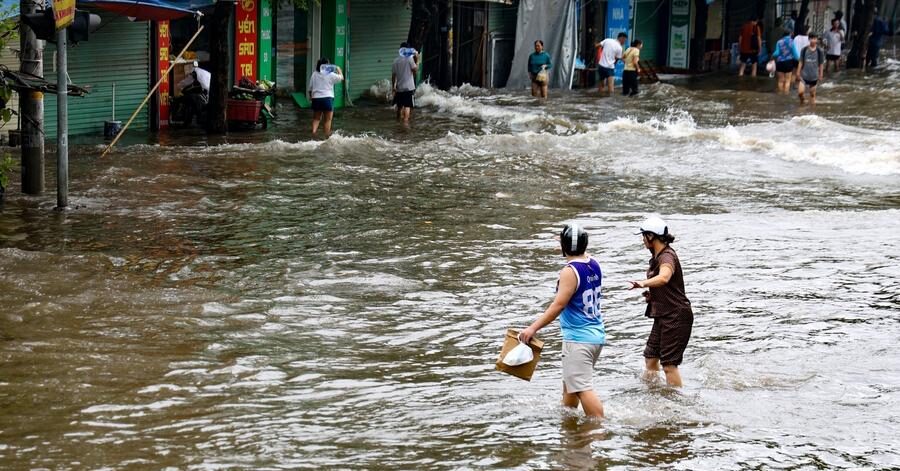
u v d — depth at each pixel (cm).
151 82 4569
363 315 2139
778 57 6650
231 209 3080
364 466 1371
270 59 5134
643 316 2189
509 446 1460
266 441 1450
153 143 4216
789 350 1969
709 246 2791
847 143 4647
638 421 1574
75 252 2527
